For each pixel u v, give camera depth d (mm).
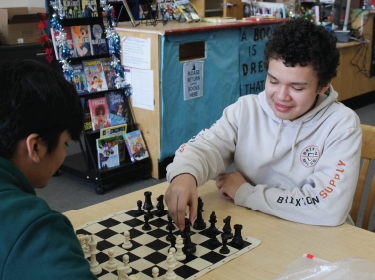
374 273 799
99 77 2971
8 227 577
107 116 3018
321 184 1153
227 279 881
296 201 1161
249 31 3549
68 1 2725
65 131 702
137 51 2941
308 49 1014
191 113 3197
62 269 574
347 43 4613
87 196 2936
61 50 2746
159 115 2979
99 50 2971
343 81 4832
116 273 915
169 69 2912
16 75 643
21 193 622
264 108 1348
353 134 1190
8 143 636
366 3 5031
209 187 1408
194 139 1378
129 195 1356
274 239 1050
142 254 992
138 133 3096
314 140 1269
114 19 3164
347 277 788
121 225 1144
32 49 4367
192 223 1067
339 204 1112
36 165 689
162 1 3369
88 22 2895
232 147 1406
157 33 2781
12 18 4219
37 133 646
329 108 1253
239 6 5605
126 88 3092
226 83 3441
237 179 1312
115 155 2996
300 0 4797
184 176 1168
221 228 1125
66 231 631
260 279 879
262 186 1244
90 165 3021
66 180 3232
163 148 3072
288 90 1090
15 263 567
